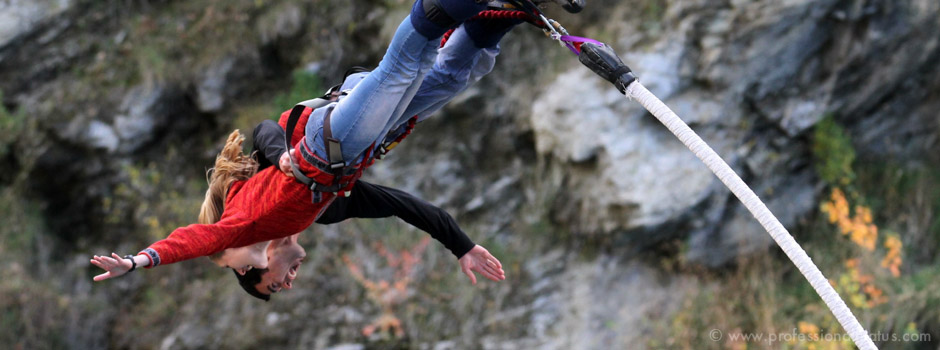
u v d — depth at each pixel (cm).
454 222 1180
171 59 3050
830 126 2756
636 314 2673
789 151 2770
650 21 2767
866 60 2717
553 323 2717
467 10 837
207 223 1046
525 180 2927
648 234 2697
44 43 3036
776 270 2711
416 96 973
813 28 2673
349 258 2841
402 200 1148
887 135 2870
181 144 3070
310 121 932
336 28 3058
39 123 2991
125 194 3023
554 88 2795
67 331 2877
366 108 891
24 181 3023
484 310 2762
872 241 2691
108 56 3055
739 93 2692
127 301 2981
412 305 2766
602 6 2862
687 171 2662
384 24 3014
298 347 2733
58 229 3058
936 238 2783
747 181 2731
